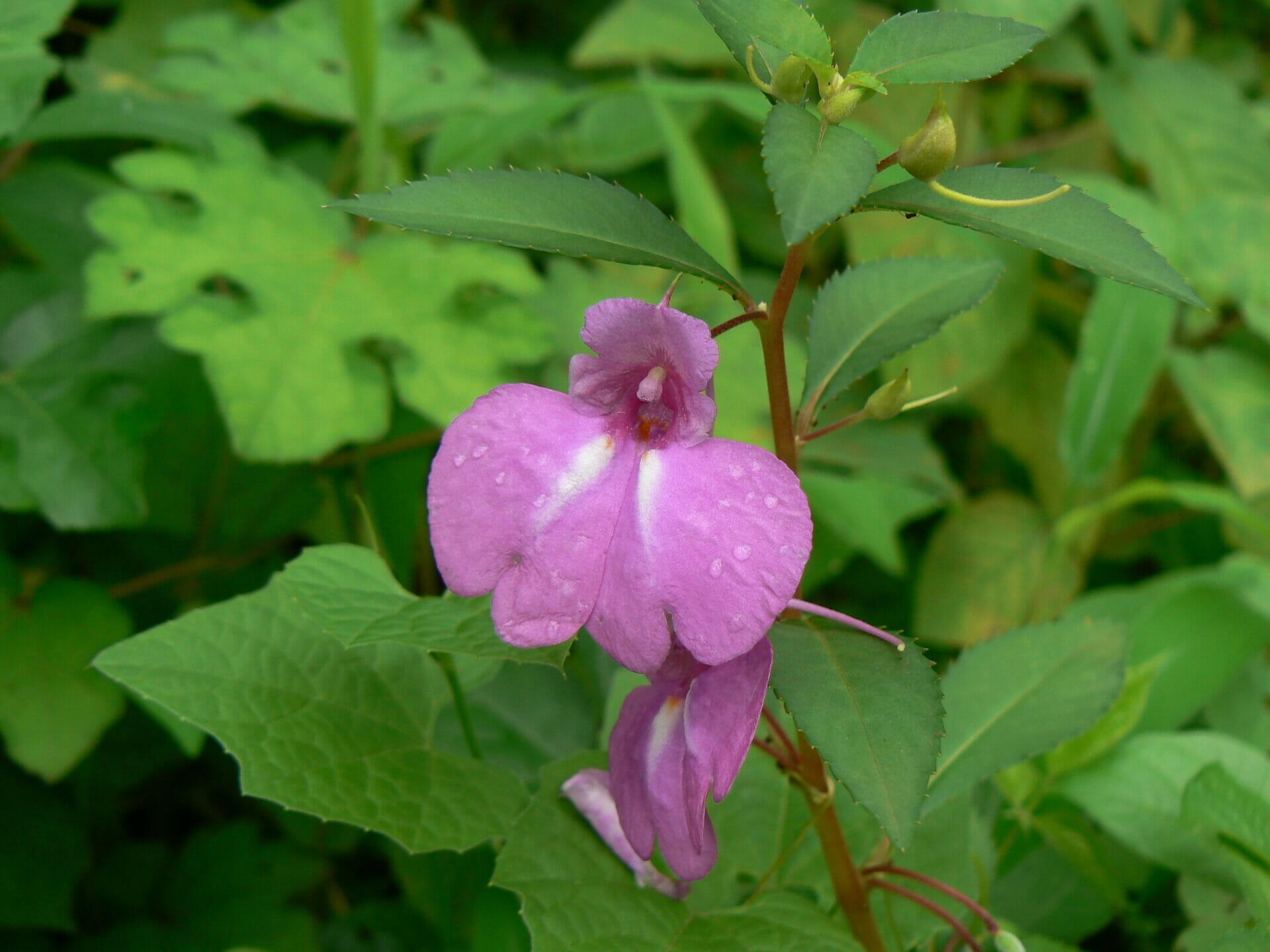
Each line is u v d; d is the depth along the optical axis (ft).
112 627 1.06
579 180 0.73
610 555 0.67
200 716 0.78
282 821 1.21
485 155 1.31
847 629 0.73
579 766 0.82
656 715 0.73
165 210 1.16
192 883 1.18
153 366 1.20
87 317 1.12
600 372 0.69
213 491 1.25
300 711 0.80
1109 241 0.70
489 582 0.67
